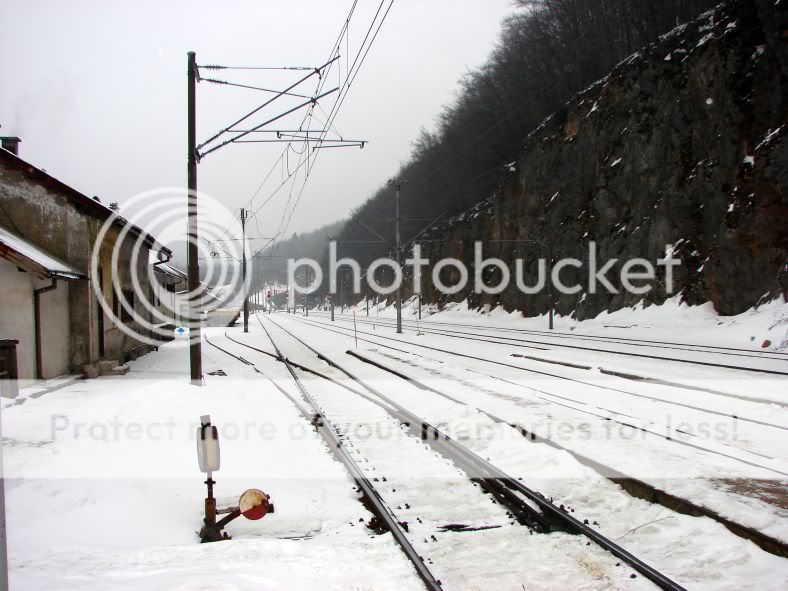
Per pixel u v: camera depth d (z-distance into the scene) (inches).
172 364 792.9
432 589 162.1
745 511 201.8
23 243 552.7
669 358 642.2
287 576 171.3
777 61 969.5
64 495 236.2
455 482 260.7
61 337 591.8
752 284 964.6
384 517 215.9
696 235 1123.9
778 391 424.2
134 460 278.8
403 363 708.7
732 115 1050.7
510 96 2279.8
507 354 783.1
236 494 251.9
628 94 1355.8
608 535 203.5
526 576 174.4
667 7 1520.7
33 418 373.7
